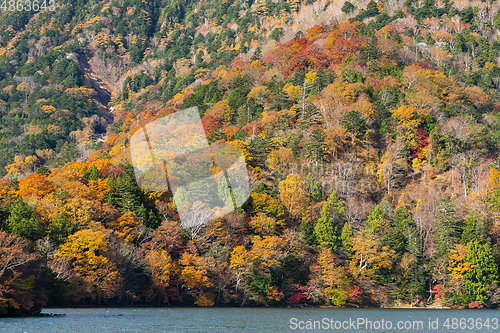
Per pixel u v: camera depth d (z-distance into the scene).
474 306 92.62
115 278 71.50
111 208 83.44
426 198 119.12
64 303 68.81
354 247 96.19
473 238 101.19
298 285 90.12
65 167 108.56
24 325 48.47
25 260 57.28
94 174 97.06
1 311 55.06
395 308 91.56
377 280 96.69
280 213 98.06
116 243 76.88
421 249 102.56
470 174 127.88
